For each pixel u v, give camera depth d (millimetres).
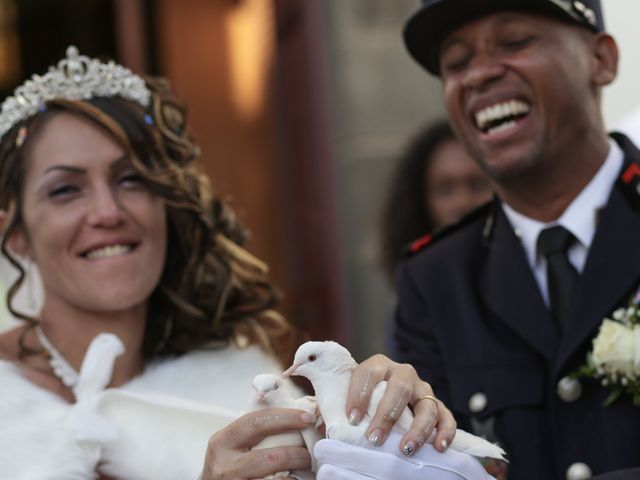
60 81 3152
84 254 3078
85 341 3146
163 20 9383
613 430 2834
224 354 3377
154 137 3197
